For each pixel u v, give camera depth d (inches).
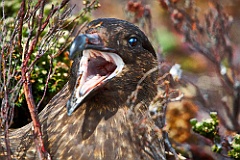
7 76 430.0
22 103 477.7
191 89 584.1
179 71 537.6
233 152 483.2
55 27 429.7
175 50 684.1
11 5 544.7
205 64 674.2
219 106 603.2
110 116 411.2
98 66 410.0
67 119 413.1
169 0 589.0
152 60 425.7
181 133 543.5
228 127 558.9
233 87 584.1
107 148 407.8
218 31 589.9
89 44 392.2
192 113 549.6
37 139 405.7
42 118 422.3
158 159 422.0
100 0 734.5
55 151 410.3
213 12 619.5
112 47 403.9
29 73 417.4
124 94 412.2
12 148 417.7
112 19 414.6
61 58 497.7
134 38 411.8
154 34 579.2
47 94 493.0
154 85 427.5
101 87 402.9
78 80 401.4
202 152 535.8
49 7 517.0
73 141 409.7
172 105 549.6
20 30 420.5
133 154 410.9
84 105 411.2
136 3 574.9
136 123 412.2
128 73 411.5
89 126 410.0
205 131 488.4
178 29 590.6
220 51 591.8
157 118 432.5
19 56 441.4
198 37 604.7
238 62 654.5
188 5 603.8
